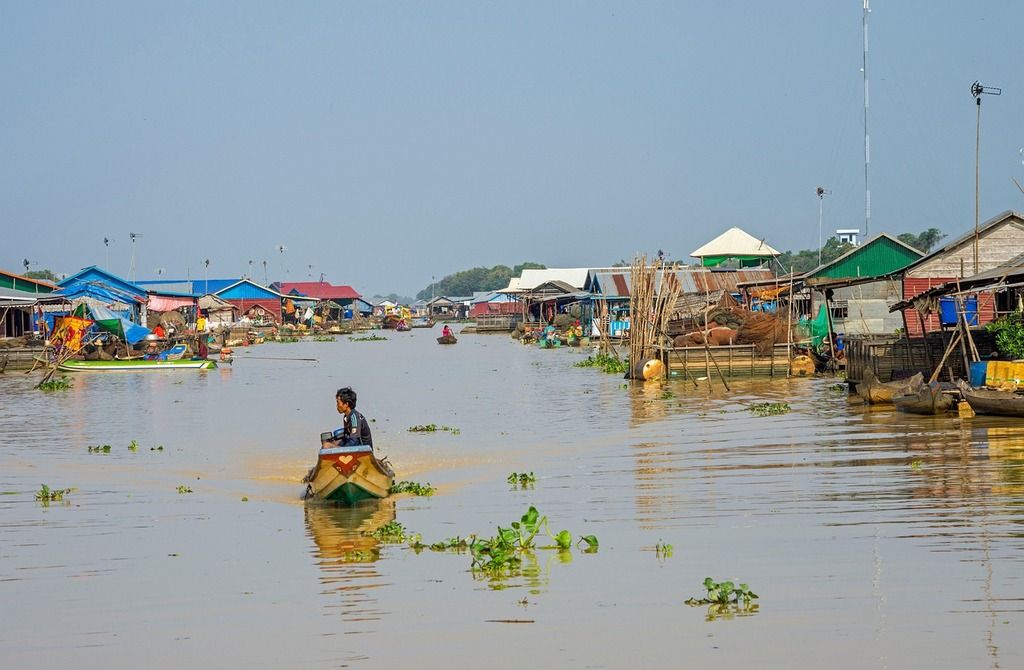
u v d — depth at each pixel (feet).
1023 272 101.19
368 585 47.39
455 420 110.73
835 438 87.04
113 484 73.92
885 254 197.88
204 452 89.56
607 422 104.78
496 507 63.62
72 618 43.86
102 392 152.56
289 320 456.04
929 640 38.65
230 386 162.50
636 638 39.65
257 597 46.06
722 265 302.86
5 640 41.45
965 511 57.52
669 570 48.16
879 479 67.67
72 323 202.49
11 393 151.33
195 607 44.86
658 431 96.12
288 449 91.15
